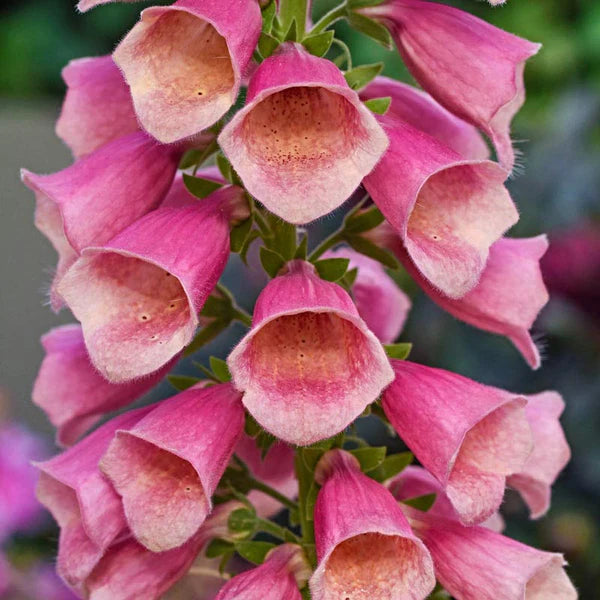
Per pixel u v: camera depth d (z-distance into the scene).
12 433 0.67
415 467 0.43
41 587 0.66
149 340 0.36
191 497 0.36
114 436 0.37
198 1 0.36
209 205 0.38
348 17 0.40
